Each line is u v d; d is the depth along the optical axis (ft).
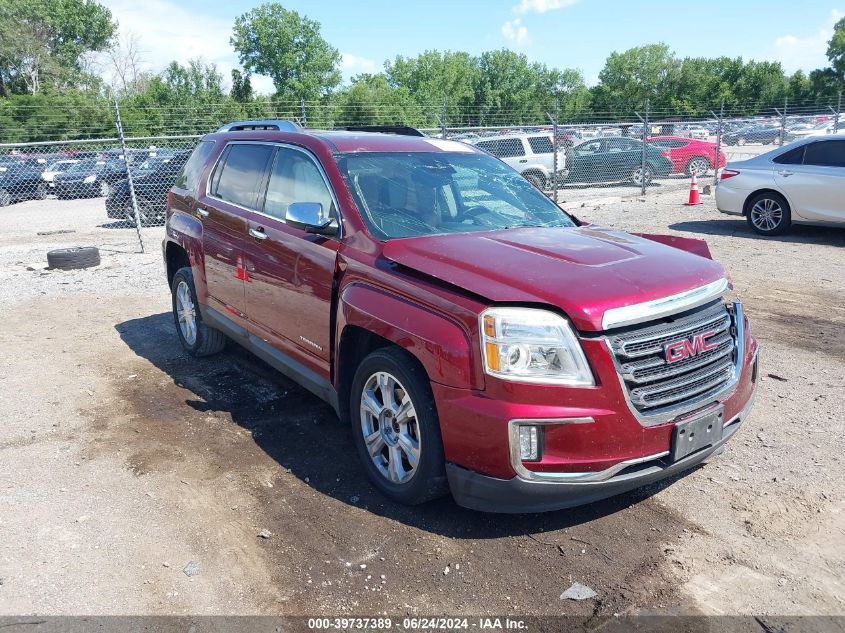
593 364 10.05
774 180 38.24
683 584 10.12
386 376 11.98
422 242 12.50
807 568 10.44
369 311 11.91
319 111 88.89
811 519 11.69
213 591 10.07
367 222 13.06
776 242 37.47
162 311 26.12
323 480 13.20
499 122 274.98
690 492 12.61
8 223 56.03
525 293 10.36
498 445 10.16
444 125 52.24
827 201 36.55
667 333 10.62
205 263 18.12
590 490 10.27
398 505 12.30
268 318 15.53
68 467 13.78
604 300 10.21
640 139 69.36
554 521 11.78
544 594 9.96
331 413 16.31
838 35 249.75
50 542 11.23
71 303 27.61
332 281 13.14
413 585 10.17
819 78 254.27
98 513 12.09
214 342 19.76
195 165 19.84
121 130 38.58
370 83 213.66
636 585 10.11
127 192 50.67
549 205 15.78
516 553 10.90
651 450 10.49
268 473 13.50
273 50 197.98
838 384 17.65
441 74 270.05
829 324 22.88
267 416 16.20
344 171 14.02
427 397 11.12
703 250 13.44
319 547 11.09
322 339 13.64
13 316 25.68
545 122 275.80
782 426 15.24
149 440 14.98
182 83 188.14
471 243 12.35
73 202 72.18
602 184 67.72
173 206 20.57
